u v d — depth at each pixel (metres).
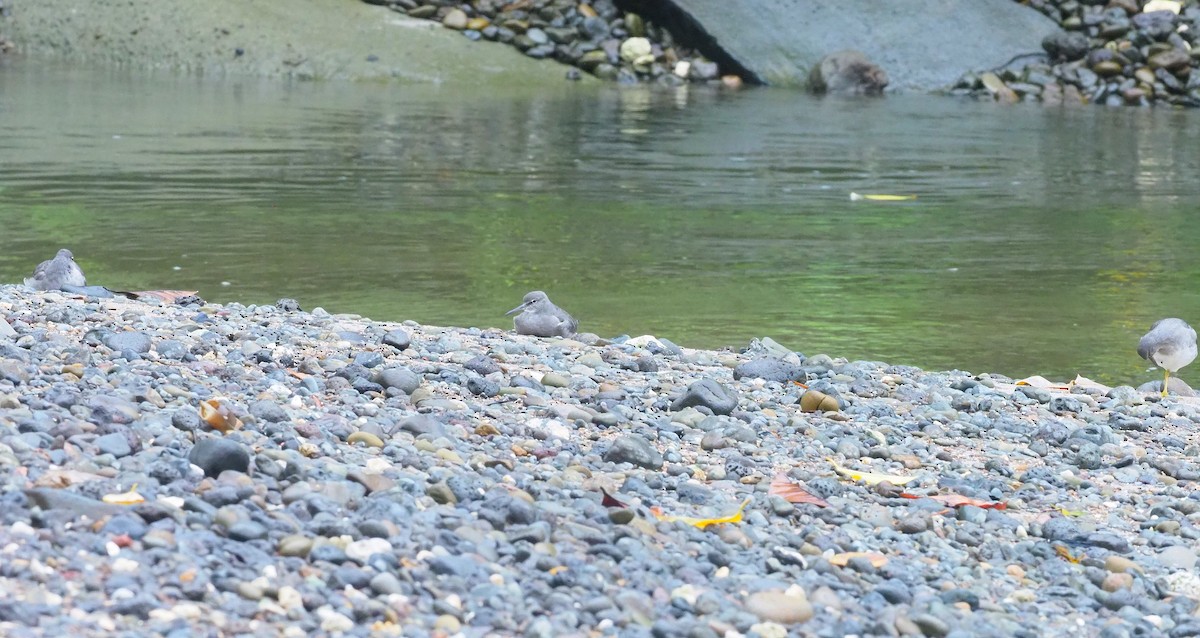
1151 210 35.94
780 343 22.64
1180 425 16.72
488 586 9.11
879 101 59.16
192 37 61.06
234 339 16.66
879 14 65.00
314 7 63.47
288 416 12.50
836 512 11.97
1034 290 27.02
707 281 26.92
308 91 55.28
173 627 7.95
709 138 46.44
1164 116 56.66
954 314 24.95
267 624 8.25
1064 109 58.44
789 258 29.17
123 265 26.50
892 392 17.16
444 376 15.30
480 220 32.09
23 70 57.34
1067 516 12.73
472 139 44.53
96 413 11.52
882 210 34.84
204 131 43.84
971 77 62.62
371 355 15.73
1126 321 24.81
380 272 26.73
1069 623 10.20
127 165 37.22
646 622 8.97
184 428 11.59
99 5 62.50
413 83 59.50
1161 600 10.86
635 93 58.94
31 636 7.62
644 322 23.69
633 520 10.78
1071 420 16.56
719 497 11.99
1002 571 11.12
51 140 40.75
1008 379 19.59
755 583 9.91
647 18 65.50
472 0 64.75
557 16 64.50
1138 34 63.16
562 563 9.68
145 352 14.95
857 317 24.53
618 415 14.24
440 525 10.05
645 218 33.03
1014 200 36.88
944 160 43.28
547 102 54.84
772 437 14.43
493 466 11.97
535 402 14.49
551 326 19.52
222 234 29.55
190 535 9.08
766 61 63.94
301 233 29.97
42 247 27.66
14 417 11.23
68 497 9.30
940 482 13.31
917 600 10.11
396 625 8.48
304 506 9.89
